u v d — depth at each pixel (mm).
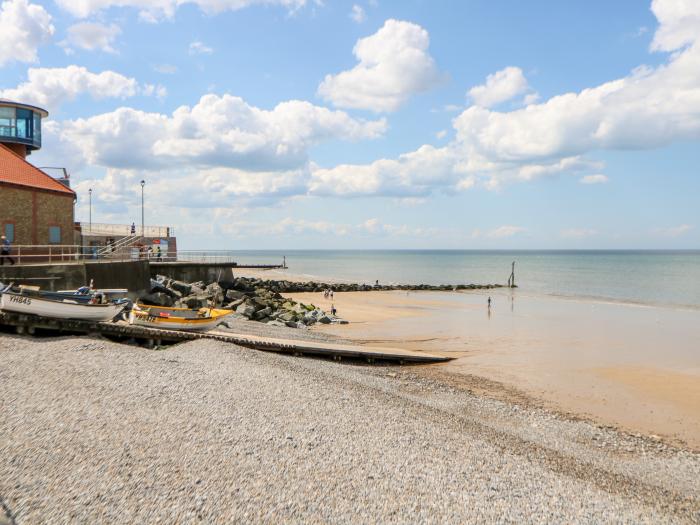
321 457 11852
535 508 10664
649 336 36312
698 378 24750
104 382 15305
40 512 8836
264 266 135000
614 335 36625
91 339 20188
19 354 17344
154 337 22781
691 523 11117
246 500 9750
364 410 15500
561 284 92312
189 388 15617
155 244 52625
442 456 12719
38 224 33312
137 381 15695
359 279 101438
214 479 10383
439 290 78438
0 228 30578
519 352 30141
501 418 18172
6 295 19828
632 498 12039
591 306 56000
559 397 21422
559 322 43000
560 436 16750
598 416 19250
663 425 18547
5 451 10750
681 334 37344
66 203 35812
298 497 10047
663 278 108500
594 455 15289
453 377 23984
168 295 37156
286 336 30203
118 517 8891
